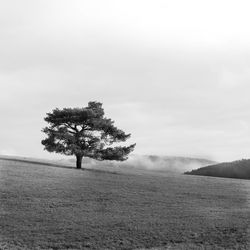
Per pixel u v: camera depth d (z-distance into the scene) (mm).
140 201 46594
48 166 70000
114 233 34062
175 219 38781
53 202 44031
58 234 33562
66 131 74875
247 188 60062
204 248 30375
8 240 31734
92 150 74688
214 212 42125
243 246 30578
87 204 44062
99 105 79000
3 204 41844
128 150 76562
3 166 64062
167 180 64125
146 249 30312
